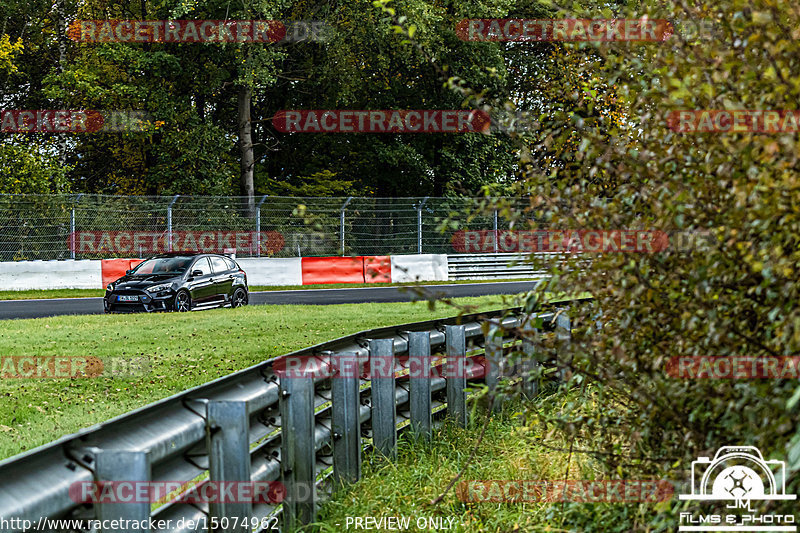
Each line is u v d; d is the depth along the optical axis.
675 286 9.57
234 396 12.40
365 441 17.73
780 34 8.24
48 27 103.75
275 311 50.62
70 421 20.73
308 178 110.12
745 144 8.12
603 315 11.29
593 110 11.94
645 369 10.32
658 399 10.04
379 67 104.19
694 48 9.17
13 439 18.83
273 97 112.62
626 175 9.88
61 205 73.38
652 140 9.90
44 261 70.75
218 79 93.50
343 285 78.81
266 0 84.94
